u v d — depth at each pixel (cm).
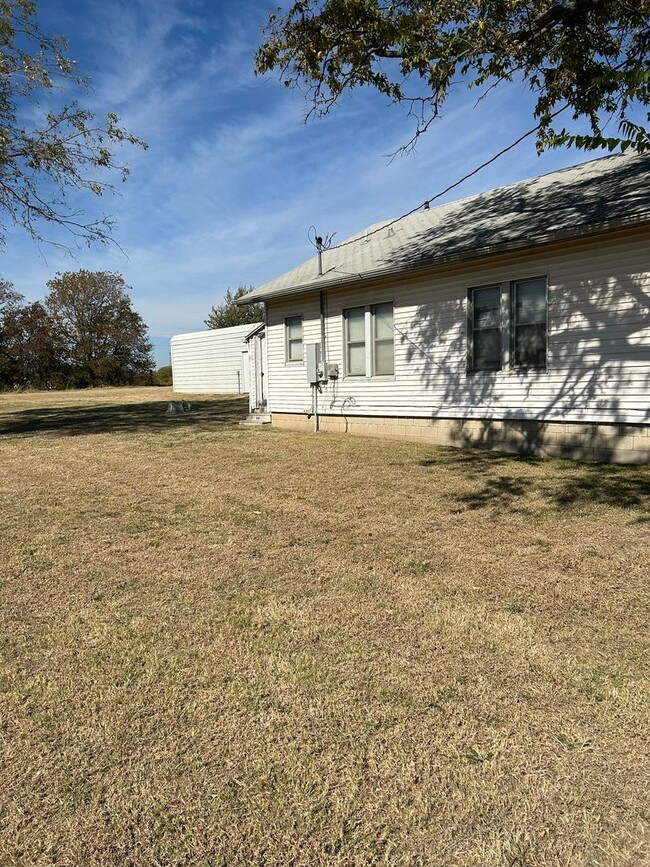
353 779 193
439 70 621
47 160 1049
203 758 205
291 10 623
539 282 819
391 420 1030
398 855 164
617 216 679
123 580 375
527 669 261
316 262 1241
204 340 2528
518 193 1045
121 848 168
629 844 166
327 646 285
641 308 720
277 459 827
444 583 364
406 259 932
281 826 175
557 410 808
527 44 636
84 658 276
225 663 269
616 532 464
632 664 264
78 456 879
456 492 611
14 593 355
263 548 436
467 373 909
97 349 4166
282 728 221
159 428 1255
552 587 356
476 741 212
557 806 181
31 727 223
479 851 165
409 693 242
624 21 638
